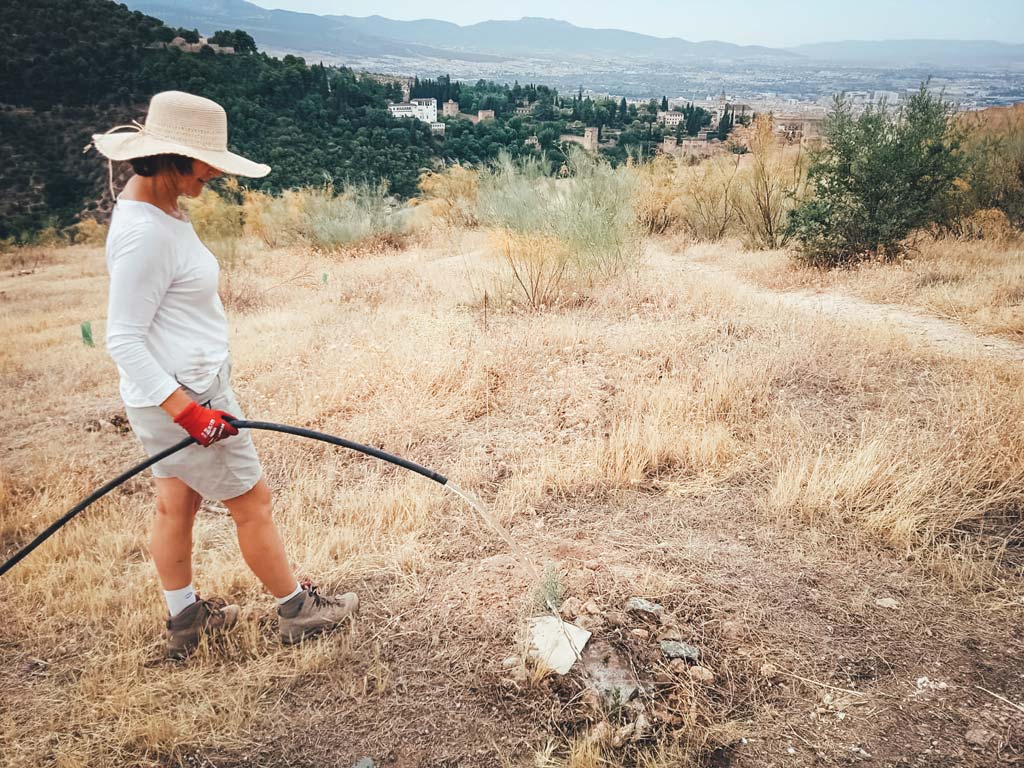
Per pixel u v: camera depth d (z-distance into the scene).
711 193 14.77
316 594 2.79
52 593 3.13
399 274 11.41
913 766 2.06
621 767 2.11
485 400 5.40
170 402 2.14
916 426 4.23
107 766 2.20
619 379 5.61
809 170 10.91
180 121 2.12
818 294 8.93
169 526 2.50
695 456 4.10
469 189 19.09
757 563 3.08
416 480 4.12
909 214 10.02
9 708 2.45
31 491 4.36
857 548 3.16
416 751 2.21
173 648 2.66
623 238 9.98
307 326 8.35
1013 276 8.22
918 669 2.43
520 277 9.01
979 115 12.61
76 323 11.10
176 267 2.16
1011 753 2.08
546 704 2.34
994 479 3.61
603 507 3.70
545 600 2.72
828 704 2.30
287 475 4.39
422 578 3.09
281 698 2.45
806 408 4.79
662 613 2.71
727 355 5.73
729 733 2.20
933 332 6.67
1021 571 2.94
